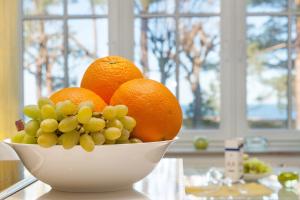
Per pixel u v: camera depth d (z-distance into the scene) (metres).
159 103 0.58
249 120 2.78
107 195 0.58
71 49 2.74
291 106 2.77
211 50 2.76
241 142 1.72
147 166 0.57
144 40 2.75
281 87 2.76
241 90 2.75
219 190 1.47
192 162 2.51
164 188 0.63
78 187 0.57
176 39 2.76
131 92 0.58
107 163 0.53
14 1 2.52
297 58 2.76
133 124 0.55
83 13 2.74
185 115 2.78
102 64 0.64
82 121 0.51
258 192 1.43
